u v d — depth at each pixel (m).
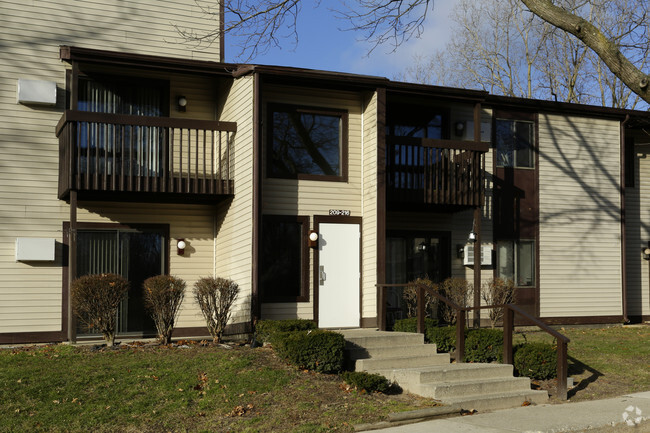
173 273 14.64
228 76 14.20
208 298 12.48
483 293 16.22
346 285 14.45
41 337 13.46
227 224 14.37
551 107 17.80
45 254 13.46
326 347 10.39
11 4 13.68
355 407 8.91
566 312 17.73
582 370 12.11
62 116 12.97
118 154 13.52
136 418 8.41
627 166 19.61
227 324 13.96
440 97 15.48
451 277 16.47
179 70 13.77
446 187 15.47
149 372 9.98
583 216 18.17
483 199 15.61
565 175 18.08
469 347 11.52
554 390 10.56
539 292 17.47
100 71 14.16
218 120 15.19
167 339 12.16
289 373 10.11
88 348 11.67
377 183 14.26
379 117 14.42
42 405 8.66
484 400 9.45
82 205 14.00
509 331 11.01
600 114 18.52
